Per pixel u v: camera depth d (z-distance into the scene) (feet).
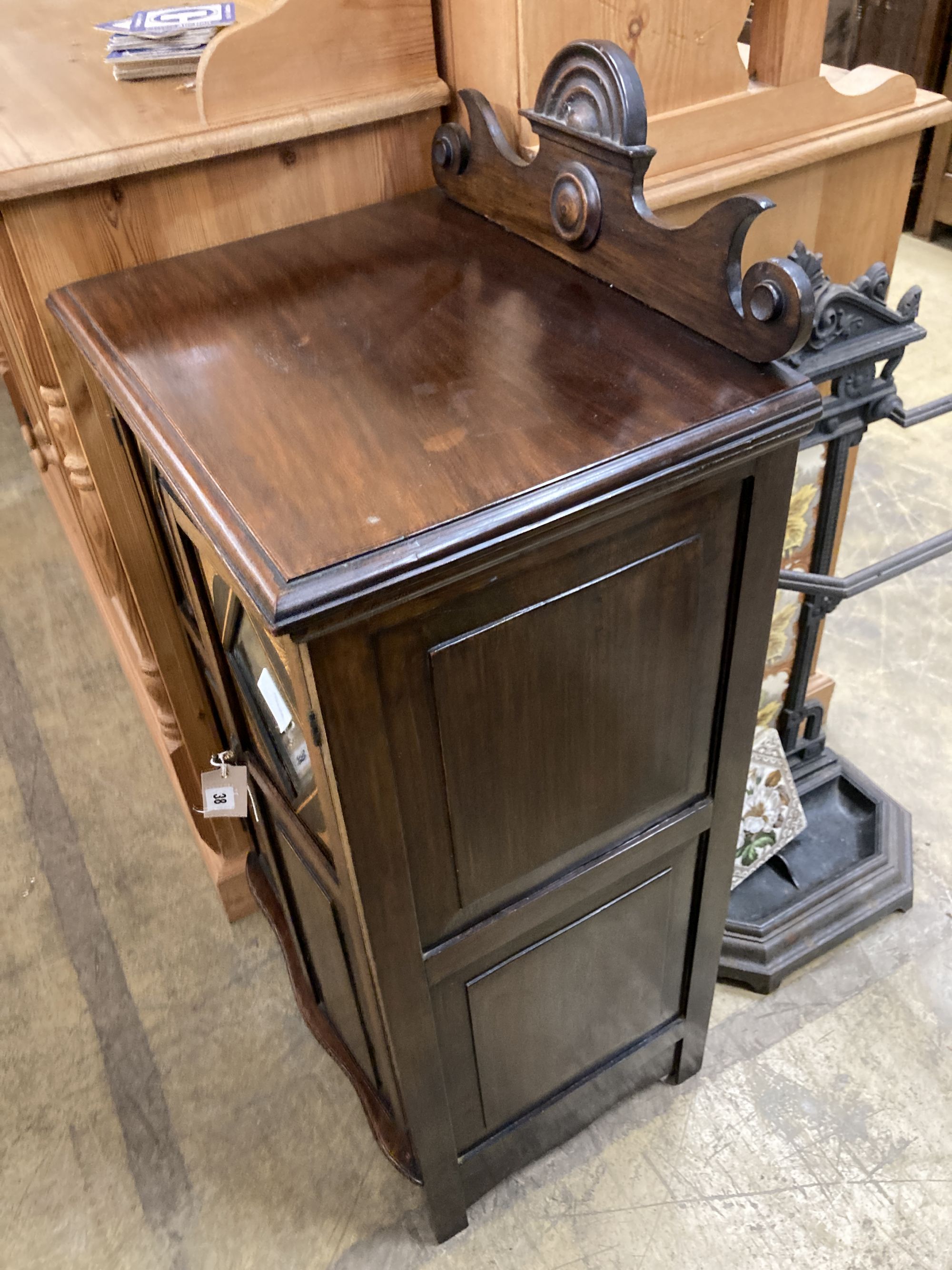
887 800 5.32
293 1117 4.53
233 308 2.96
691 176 3.28
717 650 2.94
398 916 2.80
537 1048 3.69
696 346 2.59
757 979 4.76
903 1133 4.31
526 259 3.11
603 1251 4.01
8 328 3.95
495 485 2.18
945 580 7.11
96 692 6.89
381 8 3.21
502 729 2.61
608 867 3.23
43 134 3.13
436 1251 4.05
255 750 3.79
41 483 8.90
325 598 1.97
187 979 5.13
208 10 3.76
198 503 2.23
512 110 3.19
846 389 3.98
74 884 5.63
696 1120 4.40
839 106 3.51
